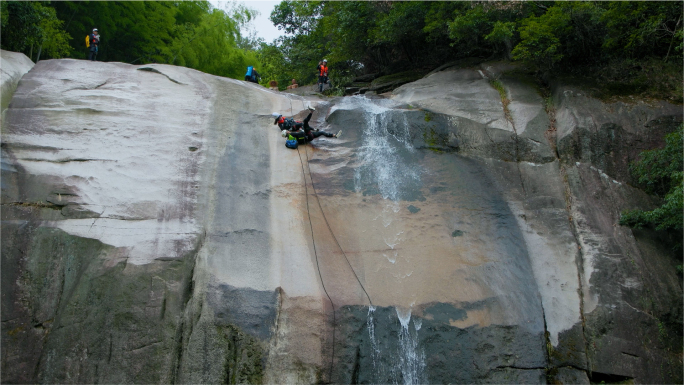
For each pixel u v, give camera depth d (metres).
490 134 13.01
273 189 11.18
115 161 10.39
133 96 12.23
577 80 14.16
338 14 17.89
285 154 12.14
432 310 9.37
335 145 12.70
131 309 8.48
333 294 9.37
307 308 9.05
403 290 9.66
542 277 10.23
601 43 14.66
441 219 11.09
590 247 10.70
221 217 10.15
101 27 20.22
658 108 12.84
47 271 8.72
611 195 11.66
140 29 21.11
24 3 14.44
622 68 14.16
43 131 10.52
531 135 13.02
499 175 12.18
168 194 10.15
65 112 11.11
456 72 16.47
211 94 13.25
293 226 10.49
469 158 12.59
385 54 20.36
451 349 9.02
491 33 14.66
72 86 11.97
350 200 11.34
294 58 21.31
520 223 11.18
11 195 9.30
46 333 8.34
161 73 13.49
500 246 10.62
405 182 11.91
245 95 13.73
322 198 11.25
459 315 9.34
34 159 9.94
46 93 11.50
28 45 16.12
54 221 9.16
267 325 8.75
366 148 12.62
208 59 23.61
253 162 11.65
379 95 16.28
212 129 12.06
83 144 10.52
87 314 8.43
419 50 19.48
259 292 9.07
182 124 11.87
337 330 8.93
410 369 8.88
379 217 11.07
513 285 9.90
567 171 12.14
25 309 8.42
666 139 11.19
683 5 13.29
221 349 8.48
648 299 9.98
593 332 9.52
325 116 13.77
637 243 10.83
